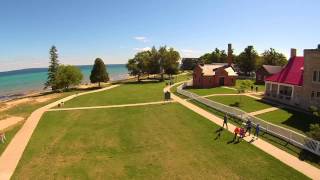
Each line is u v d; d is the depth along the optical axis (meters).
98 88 82.44
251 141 26.98
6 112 46.97
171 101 50.03
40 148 27.52
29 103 55.97
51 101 56.72
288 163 21.81
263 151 24.34
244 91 55.19
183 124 34.09
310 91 39.09
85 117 40.56
